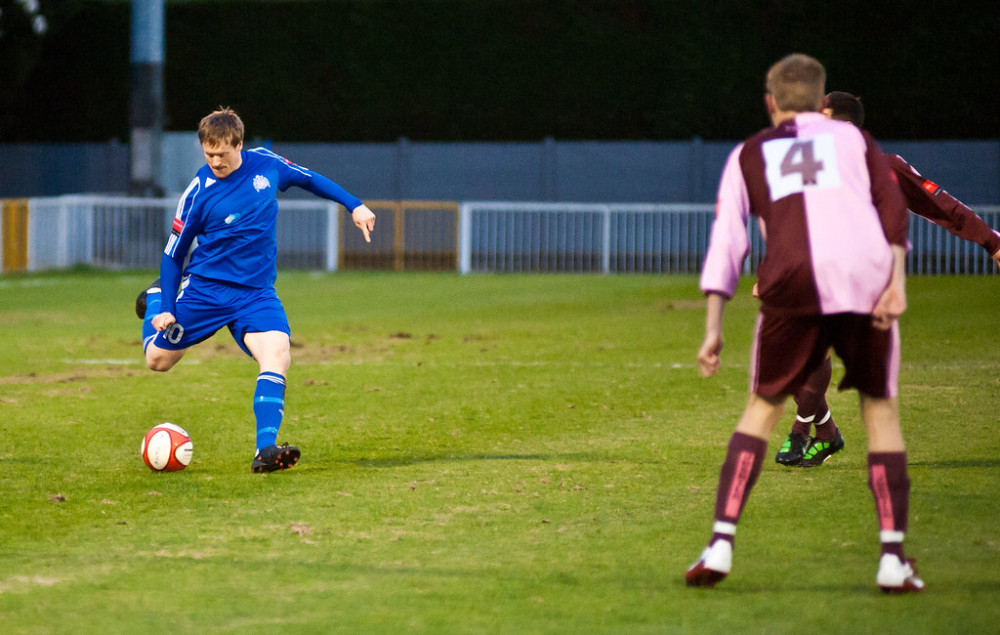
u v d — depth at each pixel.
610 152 95.94
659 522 16.75
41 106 108.81
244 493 18.91
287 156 101.06
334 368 35.22
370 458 22.00
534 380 32.53
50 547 15.58
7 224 77.81
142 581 13.88
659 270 79.81
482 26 101.25
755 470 13.55
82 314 52.94
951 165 88.88
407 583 13.72
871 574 13.86
